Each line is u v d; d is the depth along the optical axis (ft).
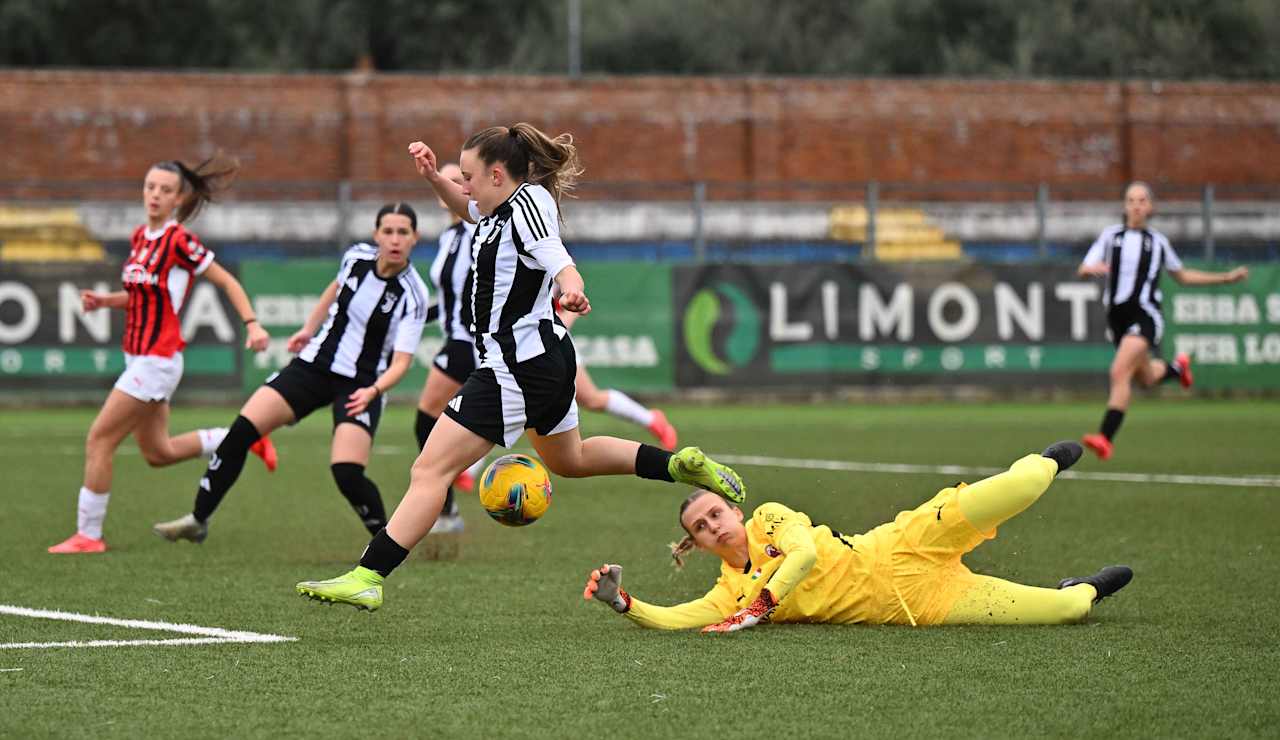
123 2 372.79
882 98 289.74
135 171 271.08
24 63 369.91
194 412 191.93
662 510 99.50
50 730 41.45
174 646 53.21
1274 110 296.71
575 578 70.18
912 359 216.74
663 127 284.82
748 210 249.14
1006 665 49.21
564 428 54.80
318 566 74.18
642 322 210.18
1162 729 41.29
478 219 58.03
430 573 71.82
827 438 156.35
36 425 176.76
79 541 79.87
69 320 196.95
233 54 391.45
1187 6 413.18
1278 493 106.52
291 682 47.26
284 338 200.13
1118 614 58.90
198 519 79.30
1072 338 220.43
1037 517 92.53
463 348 86.28
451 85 279.28
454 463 52.90
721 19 428.97
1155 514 94.27
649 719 42.45
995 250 252.42
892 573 55.83
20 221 230.07
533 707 43.86
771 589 54.49
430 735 40.78
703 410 204.74
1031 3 421.59
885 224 252.01
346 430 77.25
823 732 41.01
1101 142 294.25
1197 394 223.71
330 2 414.41
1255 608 60.49
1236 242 243.81
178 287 79.97
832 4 446.60
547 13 429.38
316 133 275.59
